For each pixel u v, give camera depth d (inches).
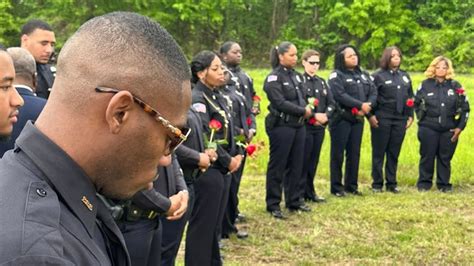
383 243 214.4
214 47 1438.2
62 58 41.7
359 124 284.8
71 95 40.9
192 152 144.6
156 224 116.0
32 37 162.9
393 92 292.2
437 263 197.5
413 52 1362.0
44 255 35.4
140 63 40.9
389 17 1344.7
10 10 1316.4
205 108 165.3
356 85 281.0
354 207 263.4
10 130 93.4
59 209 39.0
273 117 242.8
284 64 246.8
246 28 1487.5
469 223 242.5
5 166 40.6
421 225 238.7
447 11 1332.4
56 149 41.1
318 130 264.7
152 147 42.8
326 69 1357.0
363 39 1407.5
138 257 112.0
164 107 42.2
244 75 270.7
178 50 43.6
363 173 331.3
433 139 300.0
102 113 40.9
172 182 125.6
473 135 423.8
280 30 1477.6
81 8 1283.2
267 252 202.2
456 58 1270.9
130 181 43.6
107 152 41.7
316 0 1429.6
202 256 160.1
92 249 41.1
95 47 40.8
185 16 1336.1
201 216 159.5
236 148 183.3
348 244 212.4
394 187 301.1
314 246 210.2
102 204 46.8
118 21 41.9
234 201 214.8
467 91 738.2
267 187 248.8
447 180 304.7
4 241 35.1
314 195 273.7
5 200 37.5
